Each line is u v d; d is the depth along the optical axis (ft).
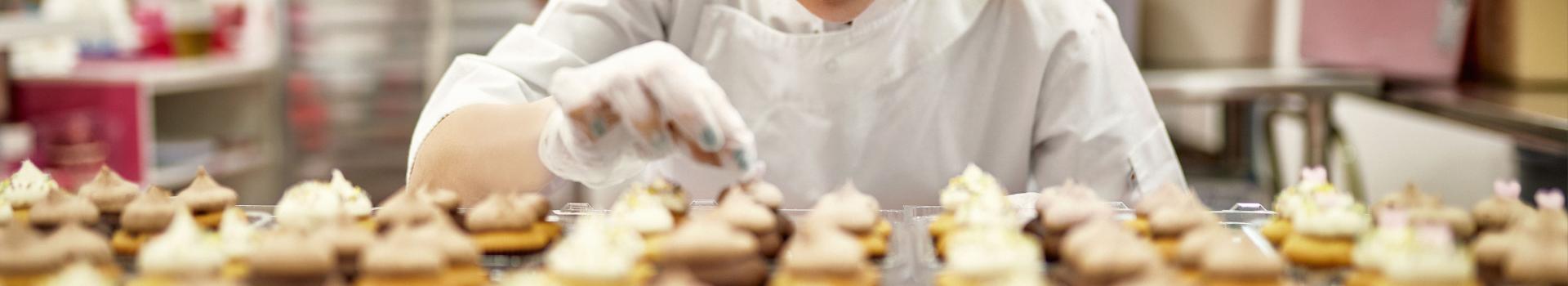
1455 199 11.60
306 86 13.28
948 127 6.39
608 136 4.83
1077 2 6.39
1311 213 4.68
